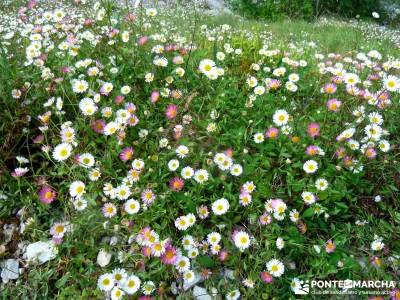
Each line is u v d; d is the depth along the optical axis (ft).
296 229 1.38
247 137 1.64
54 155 1.49
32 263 1.39
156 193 1.45
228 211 1.43
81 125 1.60
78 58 1.97
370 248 1.43
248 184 1.43
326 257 1.37
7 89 1.66
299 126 1.66
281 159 1.54
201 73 1.91
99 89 1.78
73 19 2.67
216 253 1.33
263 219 1.39
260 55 2.29
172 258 1.30
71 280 1.33
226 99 1.82
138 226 1.39
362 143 1.65
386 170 1.61
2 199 1.53
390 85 1.70
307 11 5.84
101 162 1.53
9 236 1.48
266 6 5.98
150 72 1.88
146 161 1.52
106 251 1.37
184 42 2.26
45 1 3.72
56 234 1.37
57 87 1.78
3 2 4.06
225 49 2.24
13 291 1.34
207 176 1.45
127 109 1.65
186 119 1.68
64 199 1.52
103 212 1.40
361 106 1.73
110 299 1.27
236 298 1.26
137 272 1.30
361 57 2.06
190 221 1.36
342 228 1.47
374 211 1.53
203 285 1.33
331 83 1.88
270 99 1.82
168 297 1.30
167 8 4.13
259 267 1.31
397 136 1.75
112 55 1.96
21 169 1.50
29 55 1.86
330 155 1.60
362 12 6.40
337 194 1.46
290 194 1.45
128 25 2.26
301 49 2.74
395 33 5.03
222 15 4.82
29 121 1.67
